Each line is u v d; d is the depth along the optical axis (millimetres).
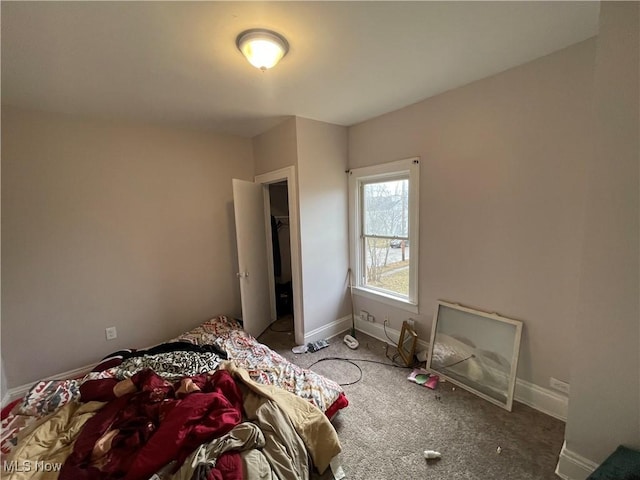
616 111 1195
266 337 3352
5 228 2254
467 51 1727
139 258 2865
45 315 2449
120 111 2490
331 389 1961
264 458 1337
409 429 1867
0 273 2260
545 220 1877
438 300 2562
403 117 2641
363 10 1338
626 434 1290
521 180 1960
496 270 2154
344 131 3197
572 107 1708
